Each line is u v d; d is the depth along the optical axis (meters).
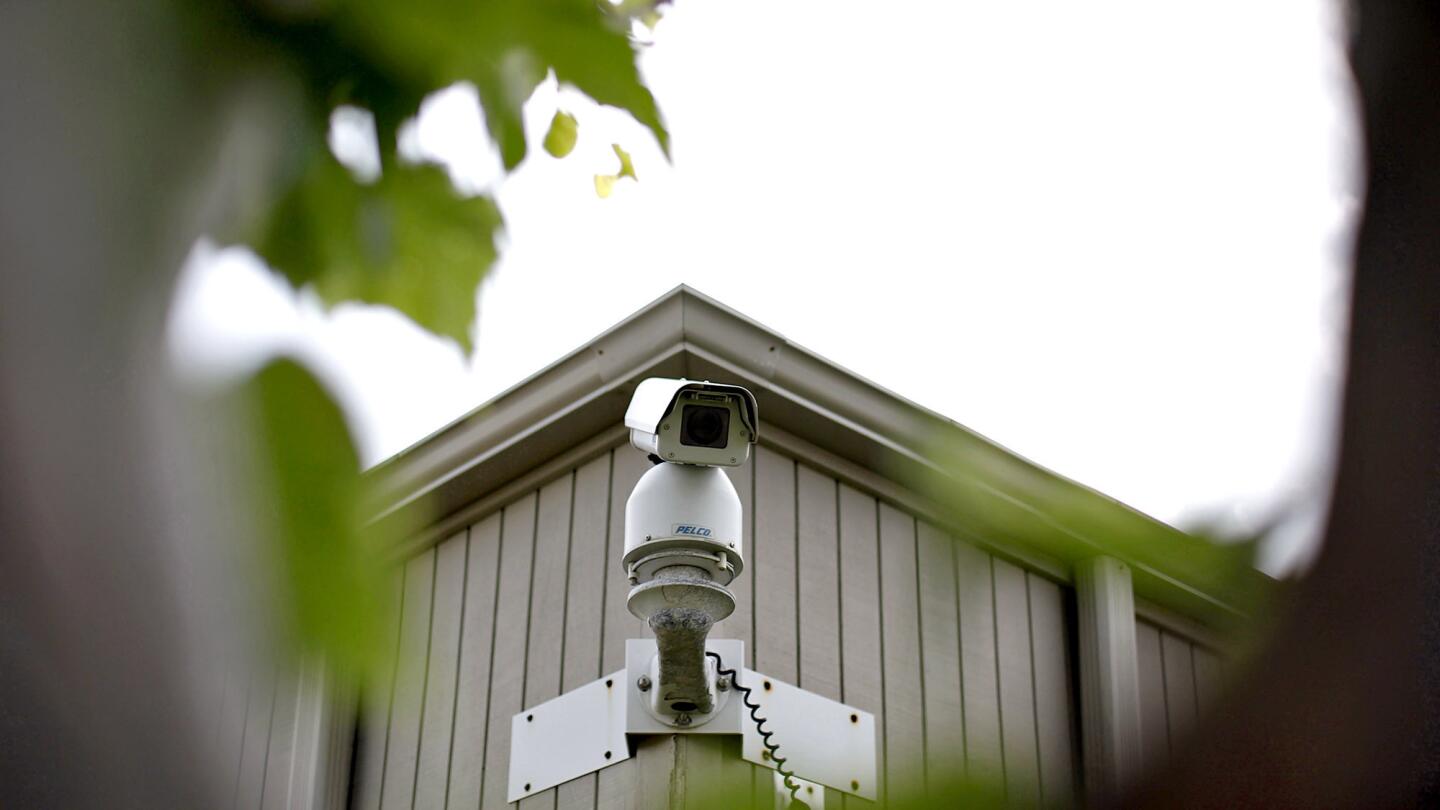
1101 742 5.27
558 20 1.19
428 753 5.07
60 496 0.71
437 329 1.10
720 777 1.20
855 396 5.15
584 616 4.93
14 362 0.72
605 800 4.56
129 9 0.84
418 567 5.43
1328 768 0.63
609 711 4.67
